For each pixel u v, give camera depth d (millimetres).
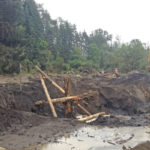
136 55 53406
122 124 12203
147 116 16266
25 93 15234
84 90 22156
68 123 11266
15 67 25703
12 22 34438
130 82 28547
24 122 10609
